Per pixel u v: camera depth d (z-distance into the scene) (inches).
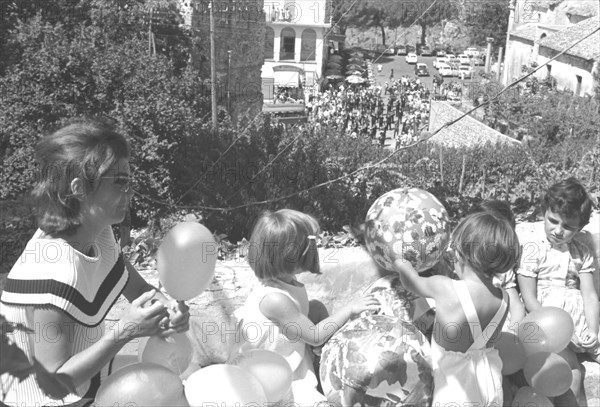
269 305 97.2
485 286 97.1
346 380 92.7
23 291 73.9
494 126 909.2
